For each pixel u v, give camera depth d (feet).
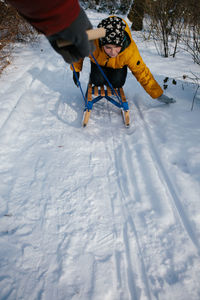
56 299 4.21
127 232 5.29
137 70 7.74
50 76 12.17
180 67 13.48
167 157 6.89
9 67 12.15
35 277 4.50
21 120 8.63
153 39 18.78
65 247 4.99
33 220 5.47
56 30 1.80
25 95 10.02
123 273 4.63
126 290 4.41
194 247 4.91
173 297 4.21
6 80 10.84
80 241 5.11
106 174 6.73
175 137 7.50
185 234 5.14
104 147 7.67
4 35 12.78
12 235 5.13
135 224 5.42
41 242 5.05
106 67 7.85
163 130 7.94
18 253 4.83
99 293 4.33
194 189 5.90
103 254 4.91
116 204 5.91
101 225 5.44
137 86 11.16
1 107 8.80
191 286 4.33
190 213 5.40
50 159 7.13
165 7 15.24
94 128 8.50
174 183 6.15
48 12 1.65
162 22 15.38
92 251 4.95
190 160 6.62
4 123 8.18
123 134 8.19
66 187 6.31
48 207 5.77
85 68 13.42
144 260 4.78
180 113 8.61
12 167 6.76
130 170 6.77
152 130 8.04
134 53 7.25
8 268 4.58
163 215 5.50
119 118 9.05
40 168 6.82
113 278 4.55
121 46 6.51
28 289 4.32
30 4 1.56
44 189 6.22
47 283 4.42
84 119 8.31
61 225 5.41
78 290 4.35
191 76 12.12
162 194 5.97
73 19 1.80
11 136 7.82
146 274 4.56
